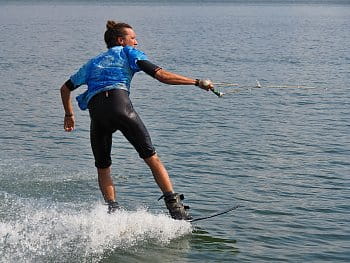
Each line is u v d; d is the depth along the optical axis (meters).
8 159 29.25
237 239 18.59
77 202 20.88
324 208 22.47
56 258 15.88
